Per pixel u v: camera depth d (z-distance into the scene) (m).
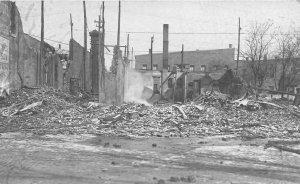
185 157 11.69
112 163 10.28
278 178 9.02
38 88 31.25
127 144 14.35
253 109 26.77
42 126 19.34
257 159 11.61
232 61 72.44
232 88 41.38
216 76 46.00
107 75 30.22
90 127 19.38
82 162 10.45
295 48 51.75
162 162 10.73
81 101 30.62
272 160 11.48
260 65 51.69
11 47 29.11
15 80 30.02
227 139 16.66
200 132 18.92
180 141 15.70
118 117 21.75
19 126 19.20
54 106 25.45
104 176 8.75
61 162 10.40
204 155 12.16
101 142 14.69
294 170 10.05
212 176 9.05
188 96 46.16
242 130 19.88
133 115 22.78
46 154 11.62
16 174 8.87
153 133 17.98
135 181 8.31
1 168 9.51
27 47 33.19
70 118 22.22
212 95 28.69
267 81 55.84
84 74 42.50
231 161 11.18
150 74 46.84
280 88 50.72
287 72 52.22
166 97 46.41
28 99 26.50
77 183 8.07
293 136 18.28
